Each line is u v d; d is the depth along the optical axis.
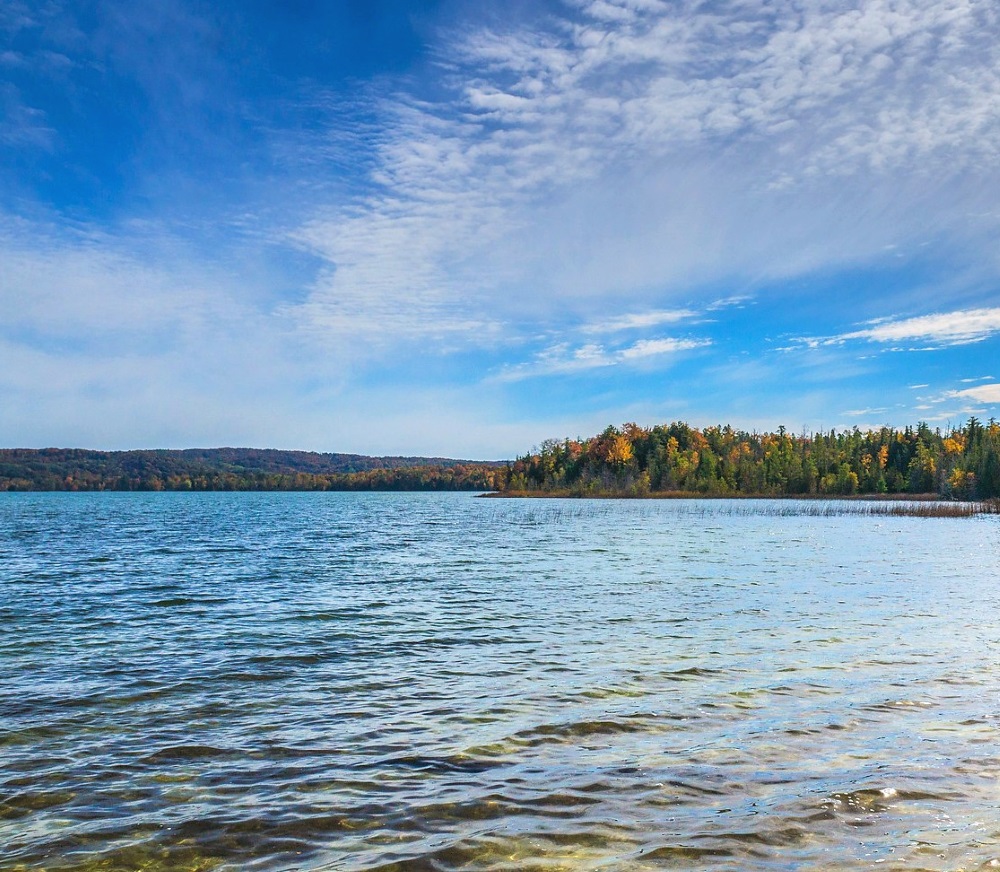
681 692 11.77
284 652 15.19
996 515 85.44
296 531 57.91
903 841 6.80
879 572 28.78
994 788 7.98
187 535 53.41
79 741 9.83
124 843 6.97
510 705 11.20
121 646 15.88
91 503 140.75
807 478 159.88
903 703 11.09
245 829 7.23
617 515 84.38
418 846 6.82
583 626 17.53
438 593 23.36
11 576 28.64
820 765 8.66
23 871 6.46
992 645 15.17
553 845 6.79
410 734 9.97
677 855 6.56
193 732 10.17
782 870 6.29
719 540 46.91
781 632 16.59
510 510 101.06
